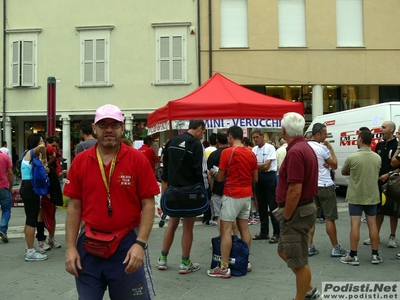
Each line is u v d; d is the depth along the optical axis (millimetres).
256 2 18047
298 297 4238
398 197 6098
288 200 4047
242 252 5559
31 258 6426
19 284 5305
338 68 18109
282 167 4270
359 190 5871
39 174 6387
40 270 5918
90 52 18500
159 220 10000
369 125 11984
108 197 2998
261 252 6820
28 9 18812
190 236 5691
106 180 3004
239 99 8984
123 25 18391
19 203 9953
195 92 9469
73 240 3059
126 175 3008
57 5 18672
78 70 18531
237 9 18172
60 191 7133
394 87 18891
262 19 18031
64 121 18562
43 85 18688
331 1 18047
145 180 3061
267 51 18031
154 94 18250
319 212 8742
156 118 9586
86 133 6570
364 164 5863
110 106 3070
